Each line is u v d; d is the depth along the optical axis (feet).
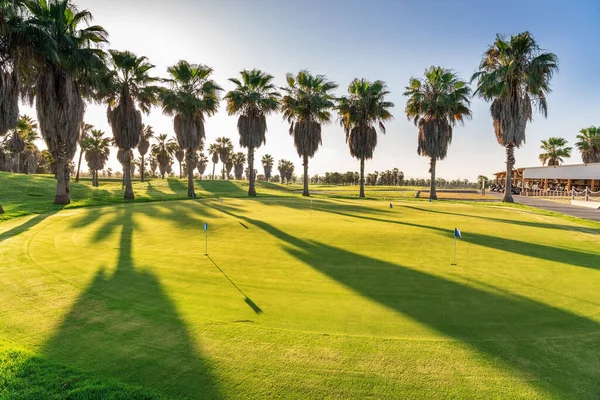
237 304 18.06
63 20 63.72
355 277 22.89
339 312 17.11
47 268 24.36
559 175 156.46
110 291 19.84
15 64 55.47
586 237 38.01
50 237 35.29
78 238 35.04
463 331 15.07
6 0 51.67
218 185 185.16
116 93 87.61
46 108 64.95
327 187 240.94
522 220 52.65
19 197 81.66
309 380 11.43
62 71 65.21
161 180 207.72
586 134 198.59
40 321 15.75
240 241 34.30
